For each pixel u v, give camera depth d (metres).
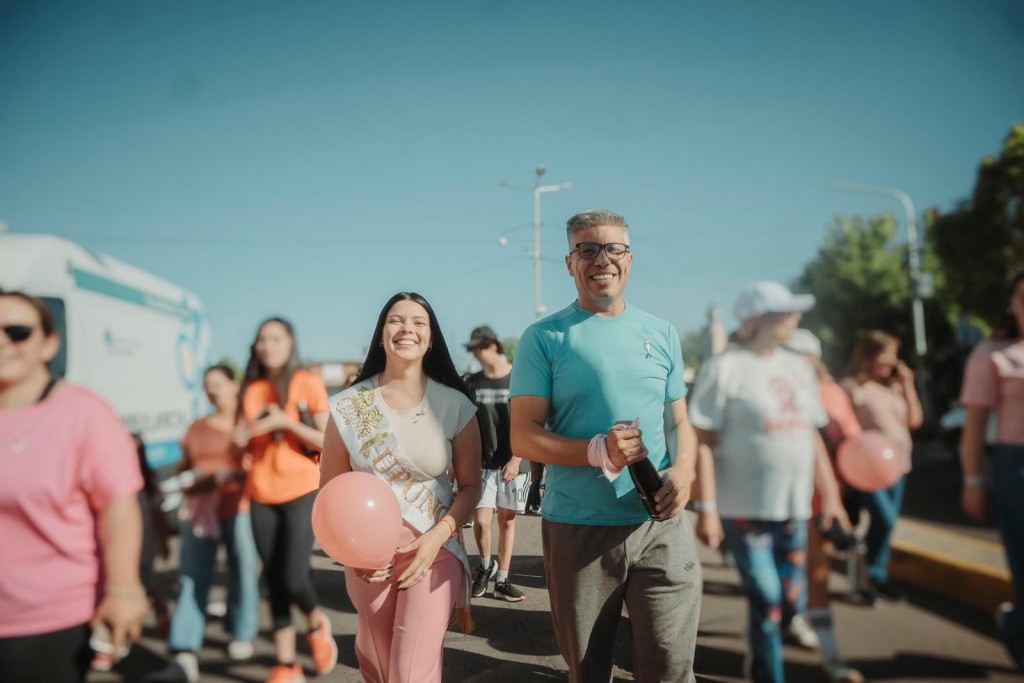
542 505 1.71
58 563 1.30
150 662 1.64
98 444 1.30
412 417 1.66
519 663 1.94
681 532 1.59
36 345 1.28
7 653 1.27
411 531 1.67
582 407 1.58
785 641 1.55
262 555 1.75
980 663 1.42
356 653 1.78
